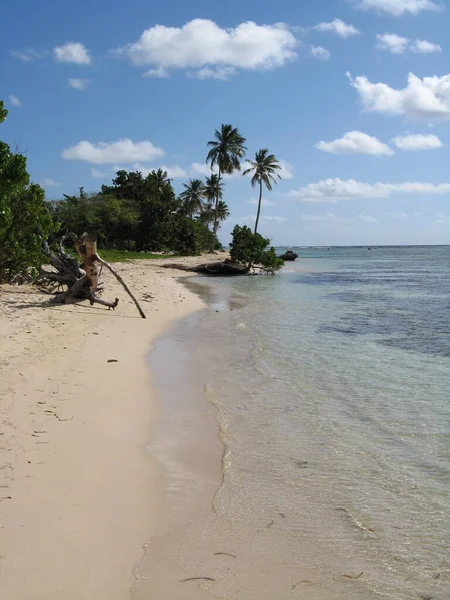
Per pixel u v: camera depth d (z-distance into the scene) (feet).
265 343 43.83
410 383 31.30
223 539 14.55
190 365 35.24
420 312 66.90
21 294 61.16
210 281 121.60
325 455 20.47
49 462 18.47
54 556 13.07
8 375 28.37
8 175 56.39
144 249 222.89
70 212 197.26
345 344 43.93
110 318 52.13
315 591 12.43
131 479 17.83
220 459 19.99
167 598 11.92
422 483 18.13
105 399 26.37
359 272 180.75
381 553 14.07
